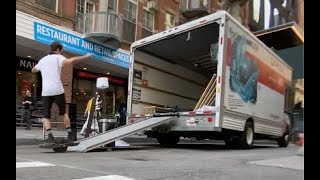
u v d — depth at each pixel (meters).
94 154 8.37
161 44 12.28
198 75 14.97
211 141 17.33
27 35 15.62
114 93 22.47
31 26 15.81
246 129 11.38
